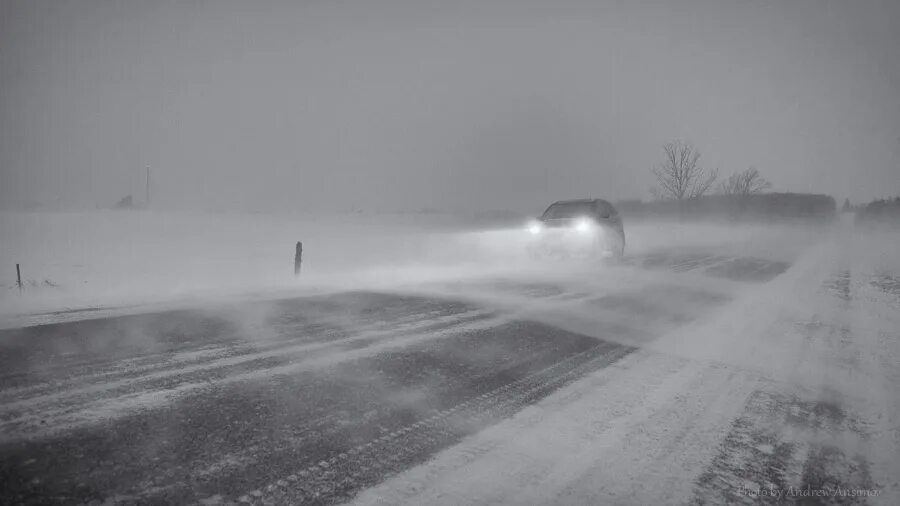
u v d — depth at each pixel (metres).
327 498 2.12
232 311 6.38
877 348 4.93
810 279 10.03
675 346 4.90
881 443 2.81
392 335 5.18
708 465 2.51
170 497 2.09
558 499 2.16
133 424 2.84
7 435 2.66
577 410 3.22
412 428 2.89
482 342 4.95
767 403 3.40
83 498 2.06
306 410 3.12
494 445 2.69
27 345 4.52
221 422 2.90
